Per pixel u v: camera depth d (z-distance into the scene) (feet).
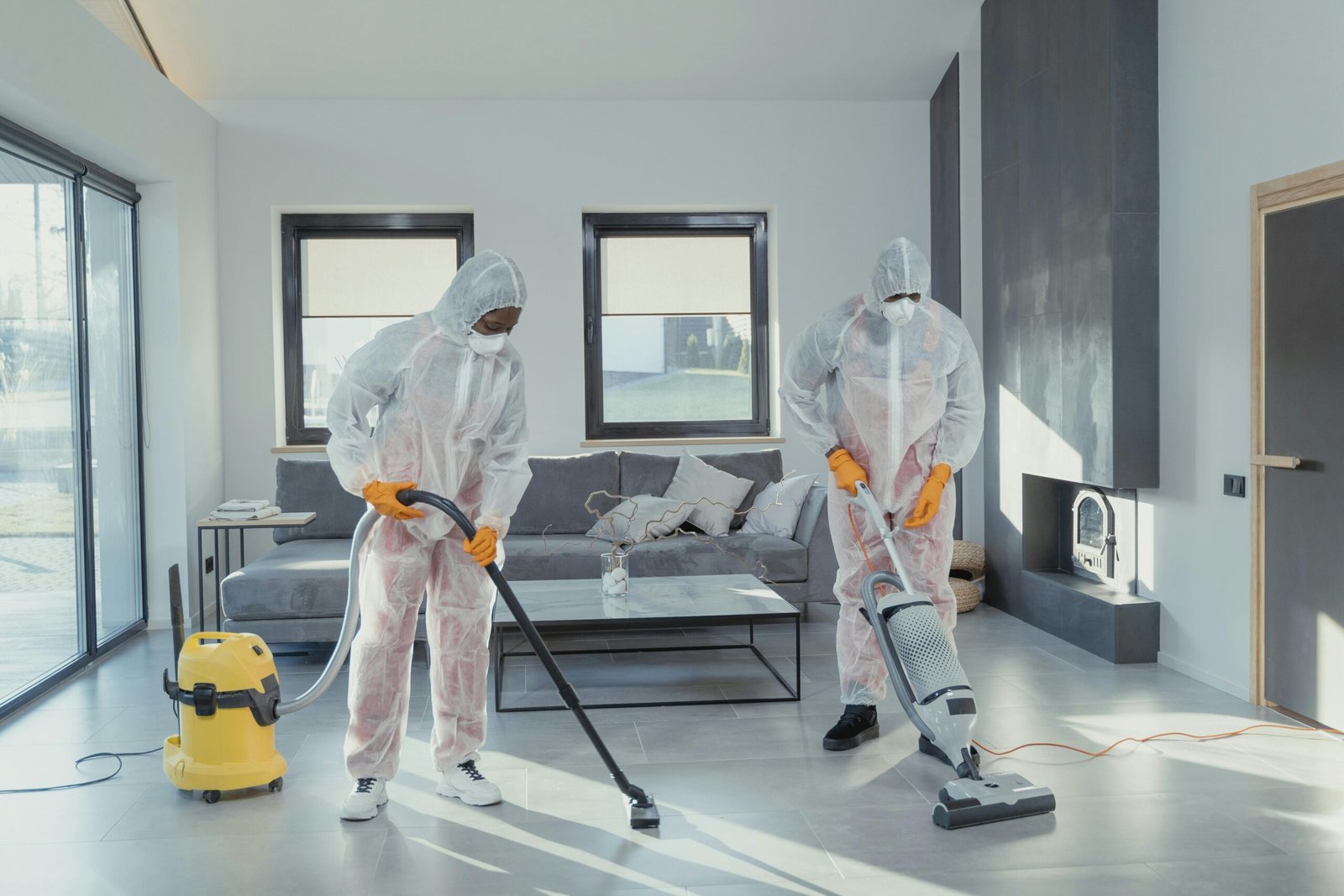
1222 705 11.95
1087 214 14.21
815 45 18.21
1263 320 11.75
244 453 18.72
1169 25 13.39
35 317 12.99
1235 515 12.35
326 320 19.44
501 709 12.01
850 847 8.20
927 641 9.15
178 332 16.58
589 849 8.20
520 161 19.01
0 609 11.93
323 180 18.72
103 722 11.63
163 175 15.85
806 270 19.52
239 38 17.25
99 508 14.87
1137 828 8.48
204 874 7.82
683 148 19.24
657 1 17.15
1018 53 16.15
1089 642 14.49
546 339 19.16
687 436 20.01
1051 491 16.55
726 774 9.86
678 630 16.31
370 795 8.89
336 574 14.03
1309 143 11.00
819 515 16.01
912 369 10.08
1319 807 8.89
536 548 15.89
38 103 11.84
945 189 18.93
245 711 9.29
